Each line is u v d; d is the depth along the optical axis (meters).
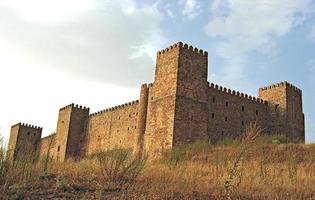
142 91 62.72
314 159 33.03
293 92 71.50
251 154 20.02
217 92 63.09
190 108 54.09
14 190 13.34
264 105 70.94
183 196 14.44
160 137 53.16
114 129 75.19
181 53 55.84
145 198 13.61
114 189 14.80
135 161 18.72
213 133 60.09
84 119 87.75
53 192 13.77
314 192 17.06
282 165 24.59
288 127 67.56
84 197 13.10
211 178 18.42
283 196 15.39
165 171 19.39
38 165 17.59
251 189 16.45
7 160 15.12
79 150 84.81
